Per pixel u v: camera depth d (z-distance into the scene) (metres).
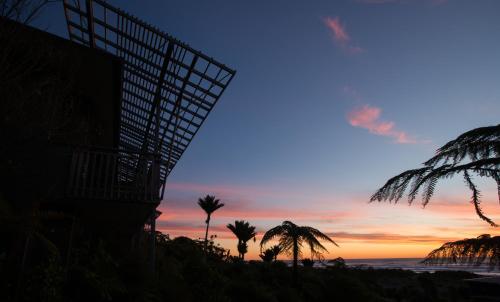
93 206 8.08
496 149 1.90
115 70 8.42
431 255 2.05
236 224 35.75
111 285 7.42
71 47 7.03
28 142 6.04
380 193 2.24
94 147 7.64
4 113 5.19
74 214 8.28
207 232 29.06
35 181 6.73
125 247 12.65
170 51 7.68
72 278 7.00
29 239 6.34
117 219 10.28
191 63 7.85
